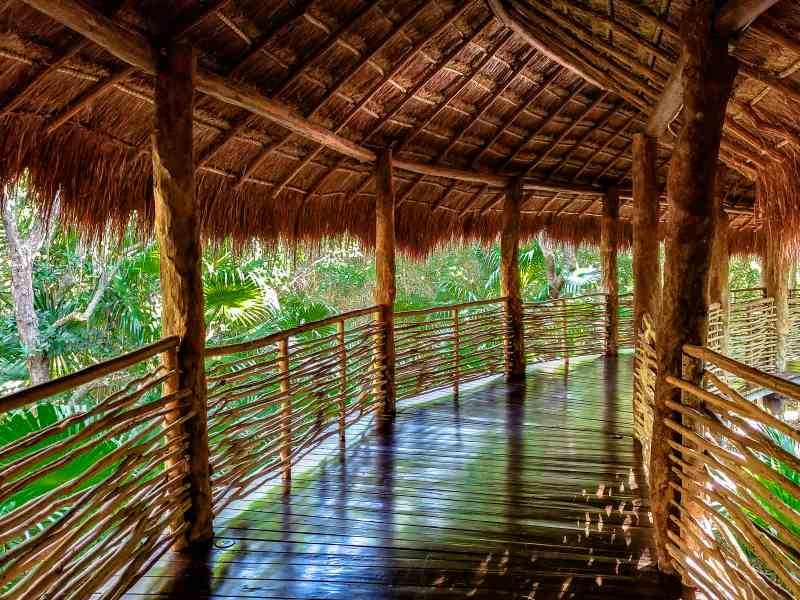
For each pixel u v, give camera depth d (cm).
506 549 251
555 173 632
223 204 382
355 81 391
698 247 223
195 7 249
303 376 349
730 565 192
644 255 429
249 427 298
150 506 225
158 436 233
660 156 624
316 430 368
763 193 345
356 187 500
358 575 231
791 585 157
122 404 208
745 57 258
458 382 568
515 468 348
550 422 449
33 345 655
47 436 172
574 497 304
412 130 477
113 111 273
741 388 630
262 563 240
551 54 416
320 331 697
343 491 314
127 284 711
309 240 471
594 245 788
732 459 190
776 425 162
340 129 415
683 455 229
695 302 226
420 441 404
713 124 216
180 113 240
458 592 220
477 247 1147
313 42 336
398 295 1173
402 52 397
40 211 251
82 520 193
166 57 239
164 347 234
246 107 313
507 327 621
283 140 384
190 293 246
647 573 233
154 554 246
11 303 739
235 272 595
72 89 245
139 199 304
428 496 307
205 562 241
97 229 279
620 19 310
